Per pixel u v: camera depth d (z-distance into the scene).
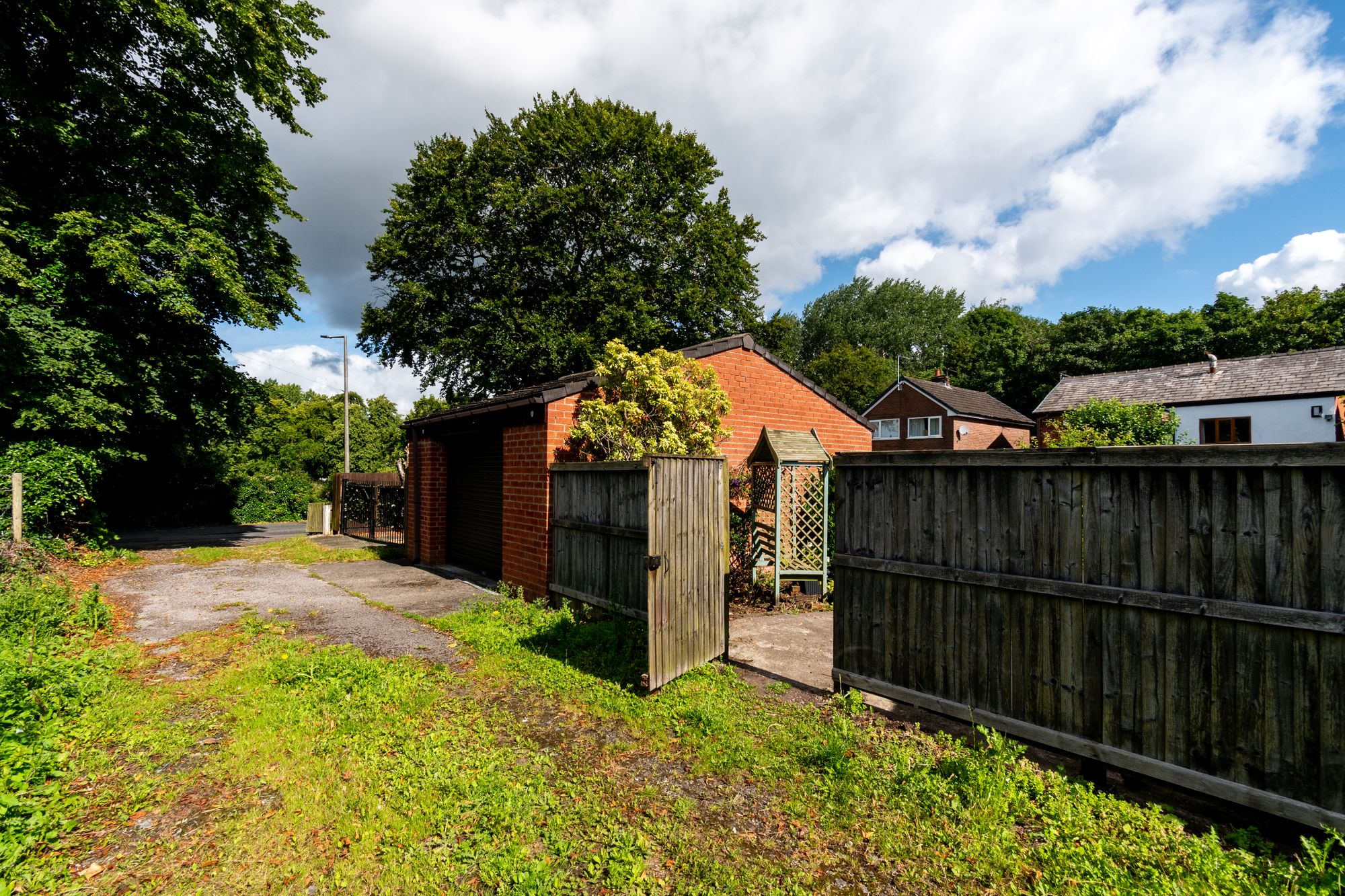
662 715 3.85
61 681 3.88
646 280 21.30
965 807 2.74
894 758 3.17
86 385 10.28
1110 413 17.02
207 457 21.45
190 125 12.00
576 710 3.96
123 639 5.39
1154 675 2.82
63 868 2.31
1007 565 3.38
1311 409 17.64
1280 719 2.45
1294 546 2.44
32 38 10.63
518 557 7.34
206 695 4.10
